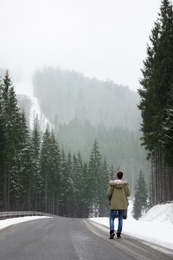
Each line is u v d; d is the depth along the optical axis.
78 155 108.69
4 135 44.03
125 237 9.65
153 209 31.67
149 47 37.31
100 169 99.56
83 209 99.38
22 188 57.72
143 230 13.02
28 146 58.22
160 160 38.38
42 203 80.38
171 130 30.05
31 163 58.12
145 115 37.53
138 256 6.09
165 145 31.20
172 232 11.52
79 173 98.44
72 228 13.73
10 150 47.22
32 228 13.71
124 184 9.34
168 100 32.06
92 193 97.81
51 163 74.56
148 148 40.69
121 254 6.30
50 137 76.38
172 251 6.89
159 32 34.69
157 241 8.64
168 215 24.84
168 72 33.38
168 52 33.50
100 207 101.31
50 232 11.41
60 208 94.00
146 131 38.03
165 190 36.53
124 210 9.38
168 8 34.84
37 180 74.25
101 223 19.31
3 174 50.78
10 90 46.50
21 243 7.99
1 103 45.56
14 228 13.74
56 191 78.62
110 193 9.38
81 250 6.79
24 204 67.56
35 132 74.31
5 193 49.25
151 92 35.06
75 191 93.81
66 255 6.11
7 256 5.96
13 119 46.66
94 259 5.68
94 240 8.68
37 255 6.09
